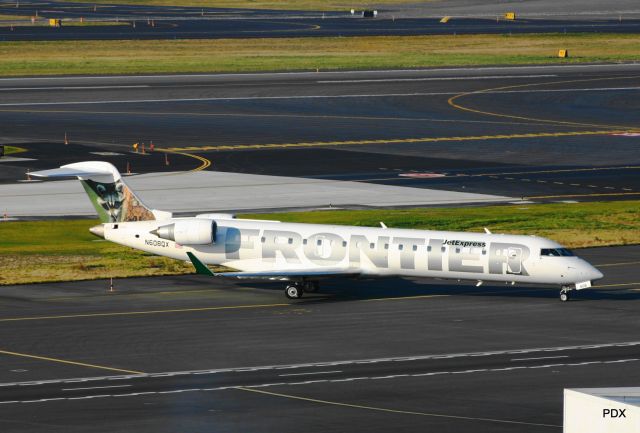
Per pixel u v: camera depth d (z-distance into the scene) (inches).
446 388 6584.6
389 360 7214.6
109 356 7303.2
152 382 6712.6
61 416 6013.8
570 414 3959.2
